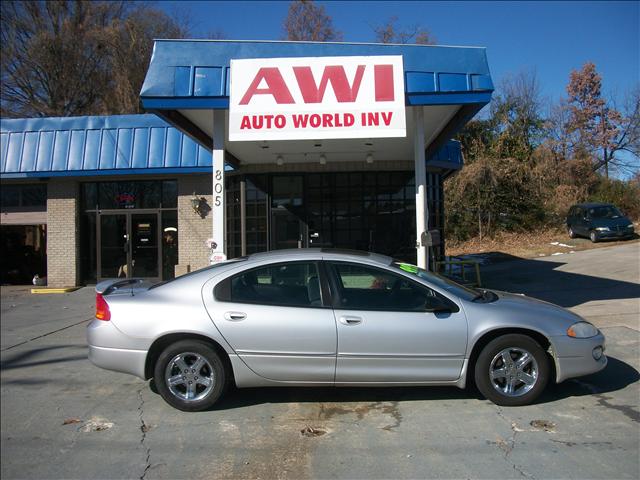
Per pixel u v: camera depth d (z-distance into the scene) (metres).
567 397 5.22
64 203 15.40
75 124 14.93
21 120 14.98
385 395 5.33
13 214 15.84
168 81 8.00
